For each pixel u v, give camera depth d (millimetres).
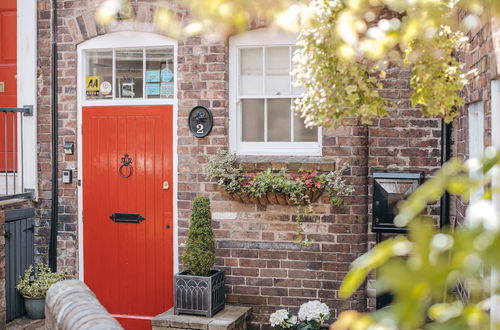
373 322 802
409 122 5609
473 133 4488
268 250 5895
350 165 5680
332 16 3135
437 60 3371
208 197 5988
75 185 6344
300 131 5926
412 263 688
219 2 1475
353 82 3477
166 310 6152
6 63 6566
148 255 6199
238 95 6008
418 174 5477
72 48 6293
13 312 6105
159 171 6141
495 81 3357
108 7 1815
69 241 6363
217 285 5707
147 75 6207
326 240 5773
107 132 6270
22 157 6387
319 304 5492
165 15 1956
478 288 821
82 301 3393
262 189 5648
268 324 5918
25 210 6277
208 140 5965
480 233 693
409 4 2105
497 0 836
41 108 6391
